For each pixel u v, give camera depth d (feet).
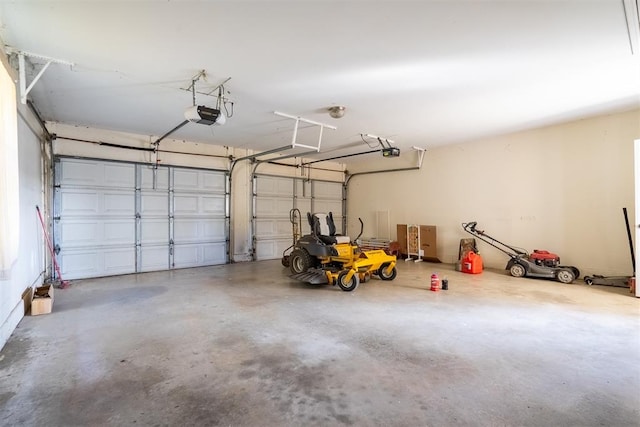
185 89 12.98
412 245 25.34
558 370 7.79
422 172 25.70
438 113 16.10
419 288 16.07
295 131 16.67
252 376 7.52
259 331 10.34
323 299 14.10
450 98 14.01
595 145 17.12
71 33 8.93
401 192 27.27
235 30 8.82
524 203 19.93
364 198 30.35
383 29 8.80
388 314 12.05
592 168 17.28
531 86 12.74
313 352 8.81
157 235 20.85
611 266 16.75
